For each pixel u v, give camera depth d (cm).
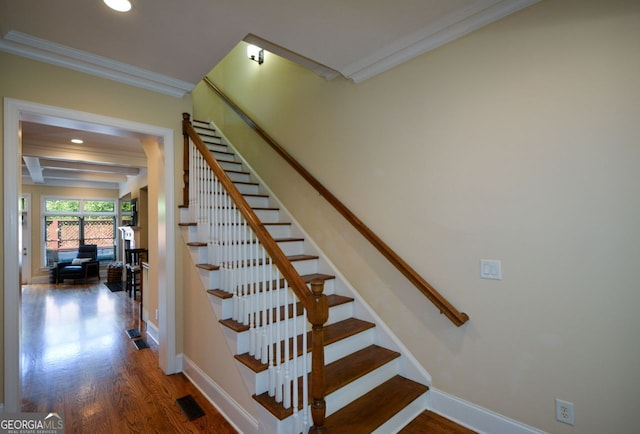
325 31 210
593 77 157
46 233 851
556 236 168
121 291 691
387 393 212
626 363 150
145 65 251
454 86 207
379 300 253
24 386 261
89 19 194
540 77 173
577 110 162
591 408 159
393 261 233
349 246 278
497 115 188
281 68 359
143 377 276
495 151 189
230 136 469
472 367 199
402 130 236
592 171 158
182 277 288
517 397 181
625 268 150
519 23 179
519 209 180
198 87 582
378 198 253
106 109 253
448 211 210
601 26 155
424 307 224
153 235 368
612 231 153
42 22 195
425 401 219
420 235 225
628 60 148
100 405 233
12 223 209
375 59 241
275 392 183
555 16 168
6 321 205
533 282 176
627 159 149
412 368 228
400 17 195
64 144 444
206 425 210
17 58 217
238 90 447
